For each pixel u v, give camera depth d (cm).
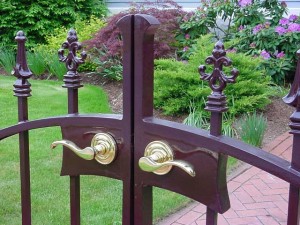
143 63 127
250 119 452
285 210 316
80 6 937
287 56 647
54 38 812
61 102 593
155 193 330
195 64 531
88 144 141
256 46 652
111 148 135
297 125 107
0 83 696
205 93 502
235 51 593
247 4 686
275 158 112
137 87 129
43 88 670
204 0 735
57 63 732
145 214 137
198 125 485
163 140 126
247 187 354
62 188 336
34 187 336
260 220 301
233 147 115
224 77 116
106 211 302
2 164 380
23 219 176
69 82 148
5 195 323
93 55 714
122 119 133
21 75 163
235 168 391
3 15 916
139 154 132
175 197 325
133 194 136
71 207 157
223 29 764
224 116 495
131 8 750
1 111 550
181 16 729
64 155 150
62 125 147
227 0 704
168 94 532
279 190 348
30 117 518
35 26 914
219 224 296
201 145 119
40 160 389
